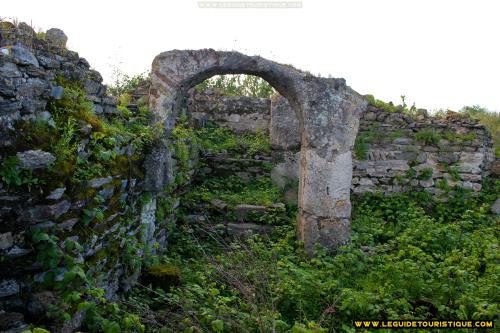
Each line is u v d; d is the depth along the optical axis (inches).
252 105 387.2
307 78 216.5
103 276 117.3
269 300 145.6
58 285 91.6
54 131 97.5
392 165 319.9
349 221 222.4
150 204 174.6
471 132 316.5
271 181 324.8
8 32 99.0
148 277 156.7
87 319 103.1
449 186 312.8
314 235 219.0
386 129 321.1
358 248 219.0
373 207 308.3
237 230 246.4
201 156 328.2
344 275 183.2
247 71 216.2
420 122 319.9
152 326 122.7
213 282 162.2
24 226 87.4
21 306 87.2
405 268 176.2
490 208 303.4
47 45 109.0
